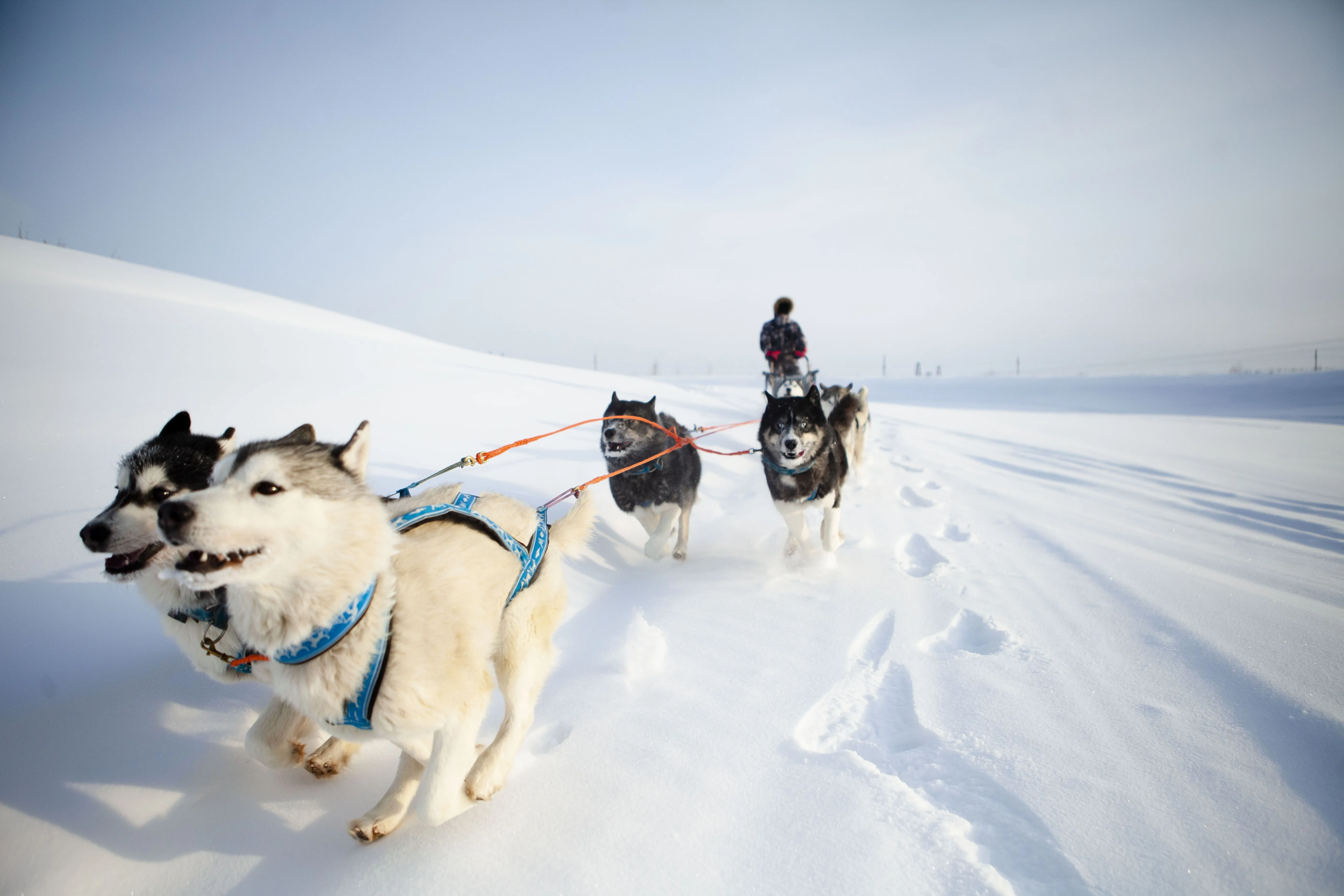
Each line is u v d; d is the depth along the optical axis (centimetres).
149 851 191
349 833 198
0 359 635
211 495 167
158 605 235
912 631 342
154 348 805
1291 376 5400
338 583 180
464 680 195
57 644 260
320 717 189
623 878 175
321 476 184
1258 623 335
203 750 231
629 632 331
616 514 586
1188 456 1198
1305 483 882
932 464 987
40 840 186
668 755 233
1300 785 203
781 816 197
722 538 572
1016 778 212
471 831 199
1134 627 337
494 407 897
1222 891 164
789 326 939
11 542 318
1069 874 173
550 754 238
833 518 494
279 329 1142
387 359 1107
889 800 202
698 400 1741
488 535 231
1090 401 3472
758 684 285
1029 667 293
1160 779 209
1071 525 586
